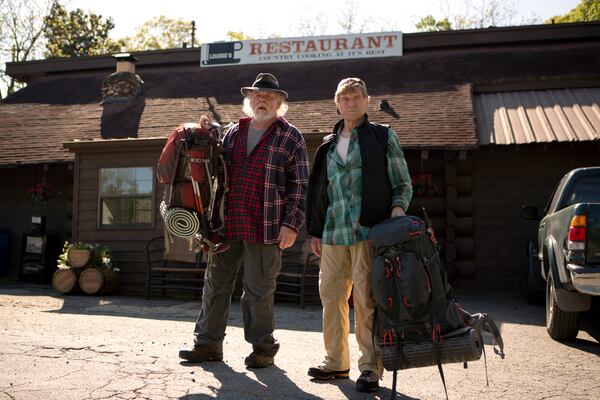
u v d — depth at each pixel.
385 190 4.18
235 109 13.39
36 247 12.96
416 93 13.16
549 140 10.70
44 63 17.95
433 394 4.02
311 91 13.99
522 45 15.02
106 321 7.13
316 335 6.54
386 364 3.61
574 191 6.85
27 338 5.18
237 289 10.48
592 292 5.53
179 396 3.67
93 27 40.12
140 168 11.05
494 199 11.81
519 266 11.59
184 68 16.77
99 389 3.73
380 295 3.63
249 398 3.71
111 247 11.06
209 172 4.46
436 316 3.57
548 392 4.20
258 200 4.62
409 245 3.67
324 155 4.47
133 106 14.42
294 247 10.15
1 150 13.29
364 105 4.32
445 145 10.74
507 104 12.53
